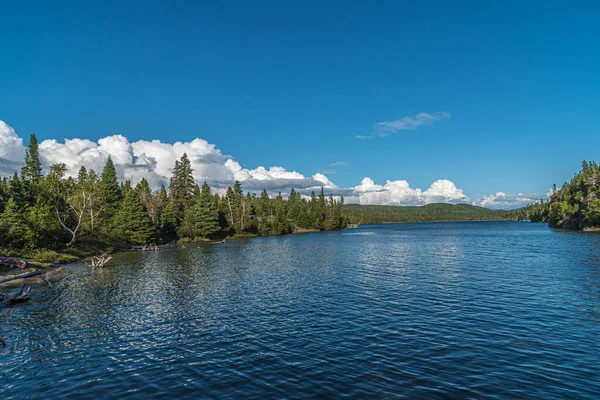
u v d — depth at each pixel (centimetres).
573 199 13138
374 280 3253
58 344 1753
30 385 1330
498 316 2055
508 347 1591
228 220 12769
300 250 6644
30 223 5009
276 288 2980
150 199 10994
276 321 2050
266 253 6166
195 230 9838
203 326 1991
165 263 4894
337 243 8362
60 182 6097
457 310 2192
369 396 1183
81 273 4056
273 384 1286
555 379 1288
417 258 4909
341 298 2567
